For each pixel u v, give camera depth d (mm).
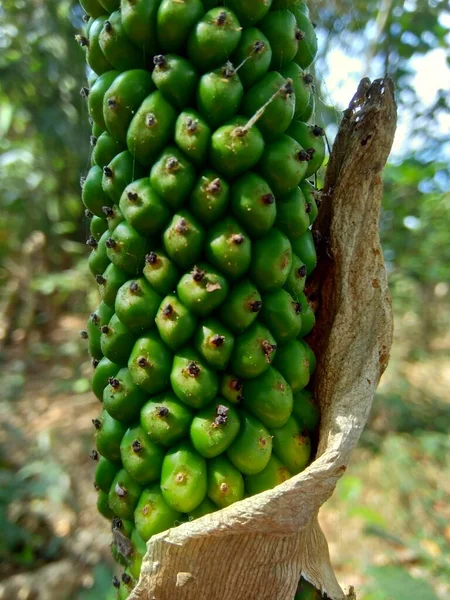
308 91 160
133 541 158
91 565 379
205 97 142
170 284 149
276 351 156
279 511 136
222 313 147
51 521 426
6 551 393
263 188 144
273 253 147
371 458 546
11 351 865
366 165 169
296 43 155
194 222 146
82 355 782
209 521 138
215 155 142
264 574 147
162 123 145
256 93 146
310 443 160
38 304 910
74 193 808
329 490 143
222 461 148
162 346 150
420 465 538
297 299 161
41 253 885
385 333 167
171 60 145
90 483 476
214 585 146
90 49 161
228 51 144
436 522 460
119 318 153
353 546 428
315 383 169
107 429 162
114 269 160
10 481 428
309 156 155
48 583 363
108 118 152
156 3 145
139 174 155
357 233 170
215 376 148
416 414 651
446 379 821
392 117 168
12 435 525
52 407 658
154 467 151
